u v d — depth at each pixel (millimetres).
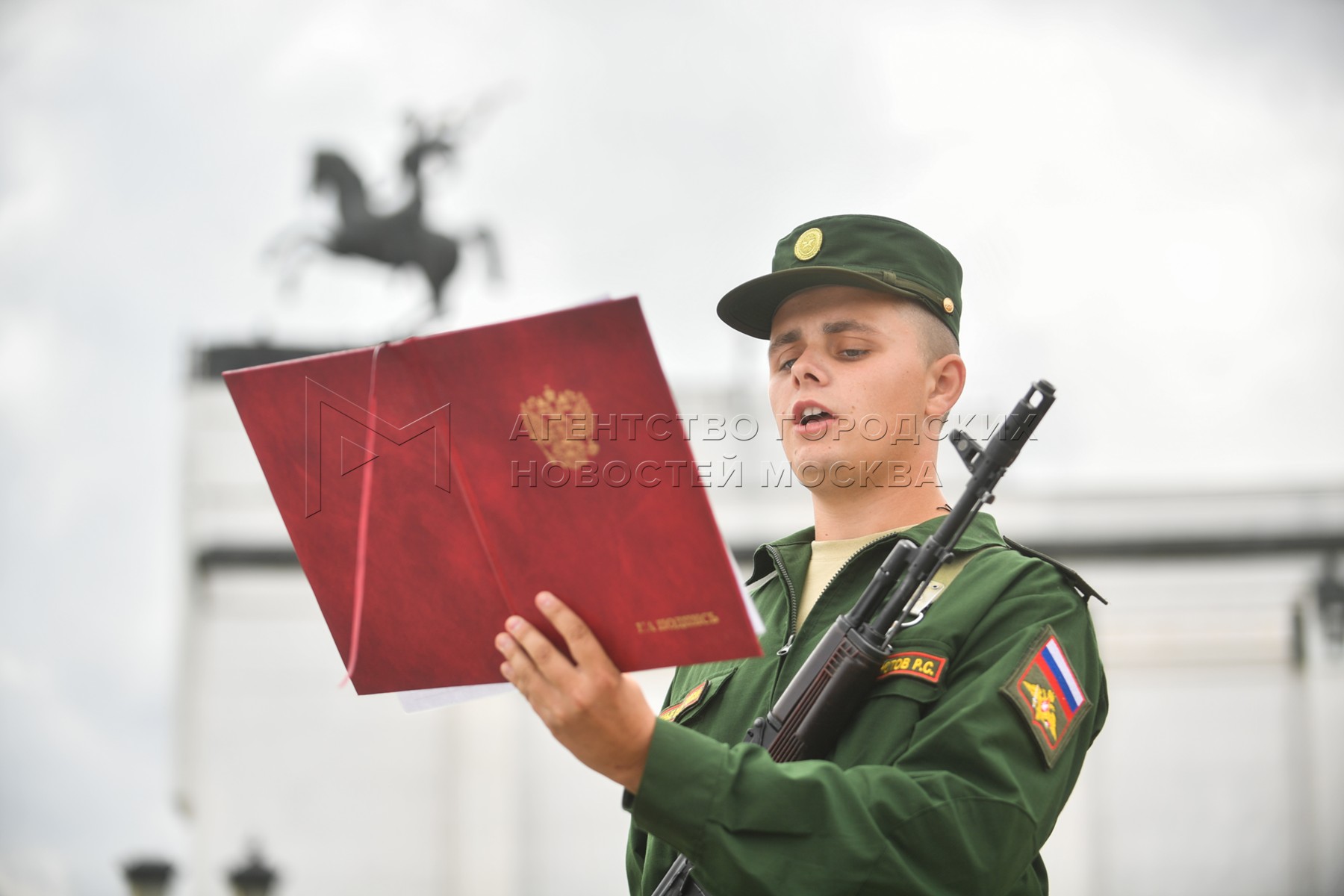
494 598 4172
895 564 4754
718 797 4004
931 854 4047
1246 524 38719
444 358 3955
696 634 3963
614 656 4094
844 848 3986
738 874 3979
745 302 5578
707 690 5246
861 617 4711
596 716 3996
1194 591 38531
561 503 3939
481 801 38406
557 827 38031
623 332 3701
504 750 38625
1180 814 37156
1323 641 38031
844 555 5324
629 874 5395
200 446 40938
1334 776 37375
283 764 39125
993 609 4691
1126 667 38219
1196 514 38875
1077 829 37188
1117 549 38781
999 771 4195
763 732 4613
